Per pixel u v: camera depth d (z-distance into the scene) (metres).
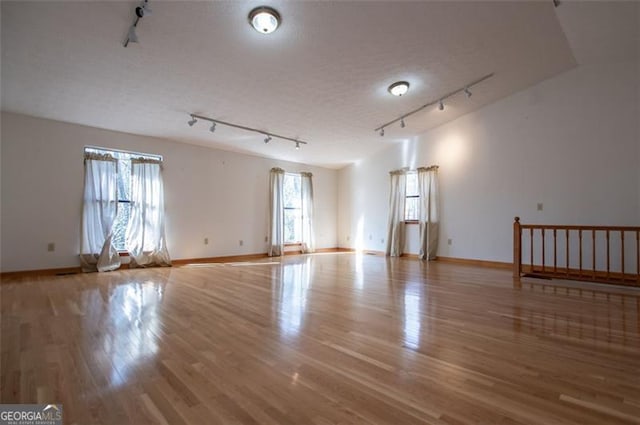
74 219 5.05
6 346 2.13
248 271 5.24
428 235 6.61
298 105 5.11
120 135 5.52
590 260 4.73
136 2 2.87
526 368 1.84
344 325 2.58
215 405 1.46
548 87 5.11
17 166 4.65
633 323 2.63
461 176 6.21
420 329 2.48
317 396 1.54
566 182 4.94
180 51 3.56
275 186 7.53
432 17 3.42
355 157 8.16
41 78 3.85
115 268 5.31
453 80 4.80
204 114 5.09
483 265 5.85
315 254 7.83
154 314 2.86
